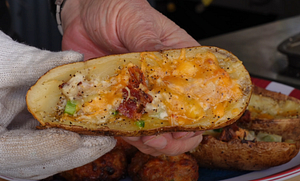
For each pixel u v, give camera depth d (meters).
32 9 0.65
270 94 0.48
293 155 0.41
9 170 0.37
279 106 0.47
